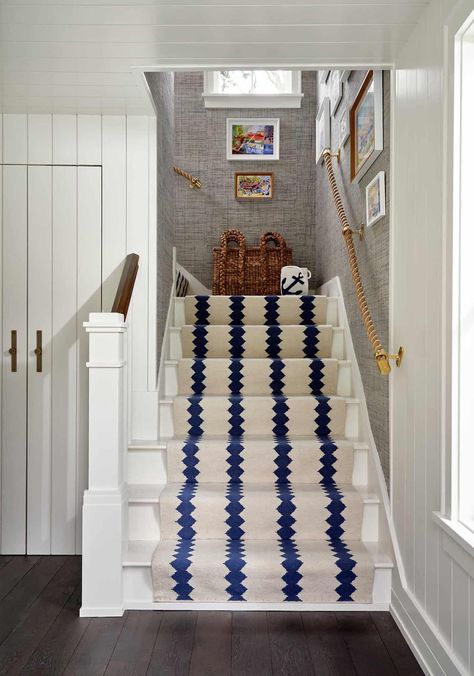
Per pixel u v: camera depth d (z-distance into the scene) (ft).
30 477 9.77
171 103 12.14
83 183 9.90
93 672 6.32
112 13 6.52
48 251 9.87
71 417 9.81
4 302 9.86
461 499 5.79
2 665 6.44
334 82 12.80
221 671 6.36
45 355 9.85
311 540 8.50
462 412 5.78
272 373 11.05
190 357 11.97
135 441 9.67
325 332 11.94
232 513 8.45
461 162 5.70
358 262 10.47
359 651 6.80
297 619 7.56
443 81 5.98
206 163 16.37
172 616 7.63
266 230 16.31
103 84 8.52
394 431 7.95
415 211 7.00
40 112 9.76
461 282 5.72
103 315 7.75
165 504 8.44
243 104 16.30
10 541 9.77
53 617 7.57
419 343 6.84
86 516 7.67
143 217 9.91
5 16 6.58
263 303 12.84
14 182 9.85
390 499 8.11
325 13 6.56
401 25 6.89
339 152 12.43
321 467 9.30
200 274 16.31
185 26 6.81
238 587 7.72
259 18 6.68
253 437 9.88
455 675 5.56
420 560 6.75
